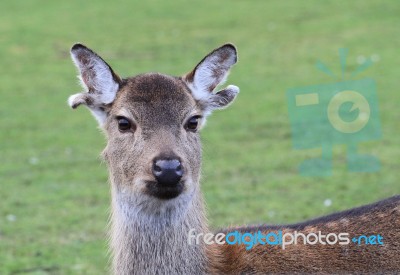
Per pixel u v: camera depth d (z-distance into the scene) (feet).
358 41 99.35
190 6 130.21
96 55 26.40
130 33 112.27
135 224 25.71
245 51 98.58
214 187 49.08
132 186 25.30
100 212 45.68
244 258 26.50
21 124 69.82
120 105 25.91
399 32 102.89
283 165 54.08
